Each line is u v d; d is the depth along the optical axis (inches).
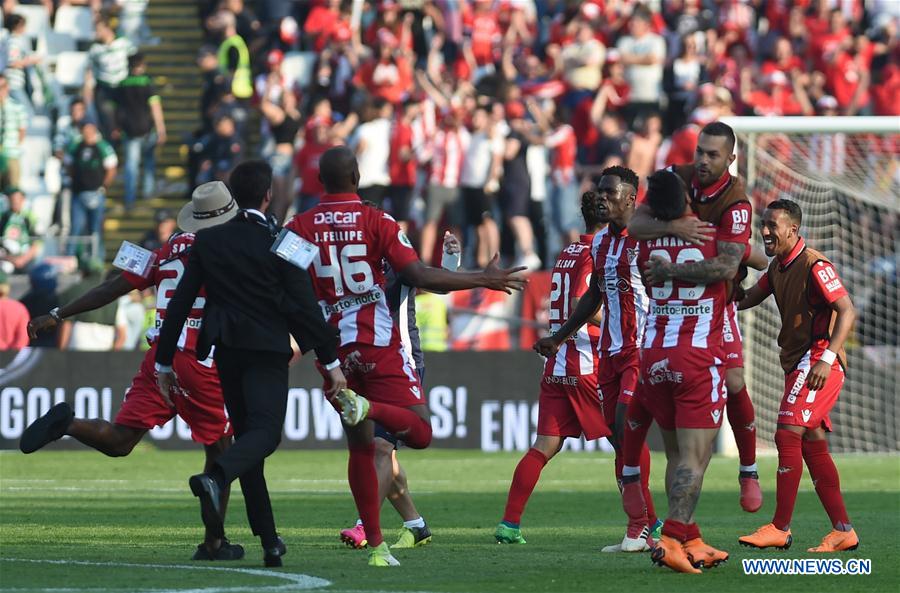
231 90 2787.9
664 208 876.6
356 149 2581.2
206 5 3078.2
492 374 2202.3
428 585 792.9
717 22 2827.3
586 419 1075.3
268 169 860.6
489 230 2546.8
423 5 2856.8
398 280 955.3
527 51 2881.4
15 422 2209.6
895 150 2381.9
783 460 1023.0
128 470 1919.3
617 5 2812.5
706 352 873.5
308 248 824.9
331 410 2206.0
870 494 1612.9
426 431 887.1
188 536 1100.5
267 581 795.4
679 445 880.9
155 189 2935.5
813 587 816.3
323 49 2881.4
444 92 2699.3
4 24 2992.1
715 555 884.6
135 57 2827.3
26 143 2891.2
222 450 990.4
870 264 2285.9
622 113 2701.8
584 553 997.2
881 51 2839.6
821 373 997.8
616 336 1047.0
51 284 2349.9
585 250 1085.1
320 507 1423.5
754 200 2233.0
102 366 2203.5
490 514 1355.8
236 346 820.0
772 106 2741.1
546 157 2674.7
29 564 884.0
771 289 1053.2
